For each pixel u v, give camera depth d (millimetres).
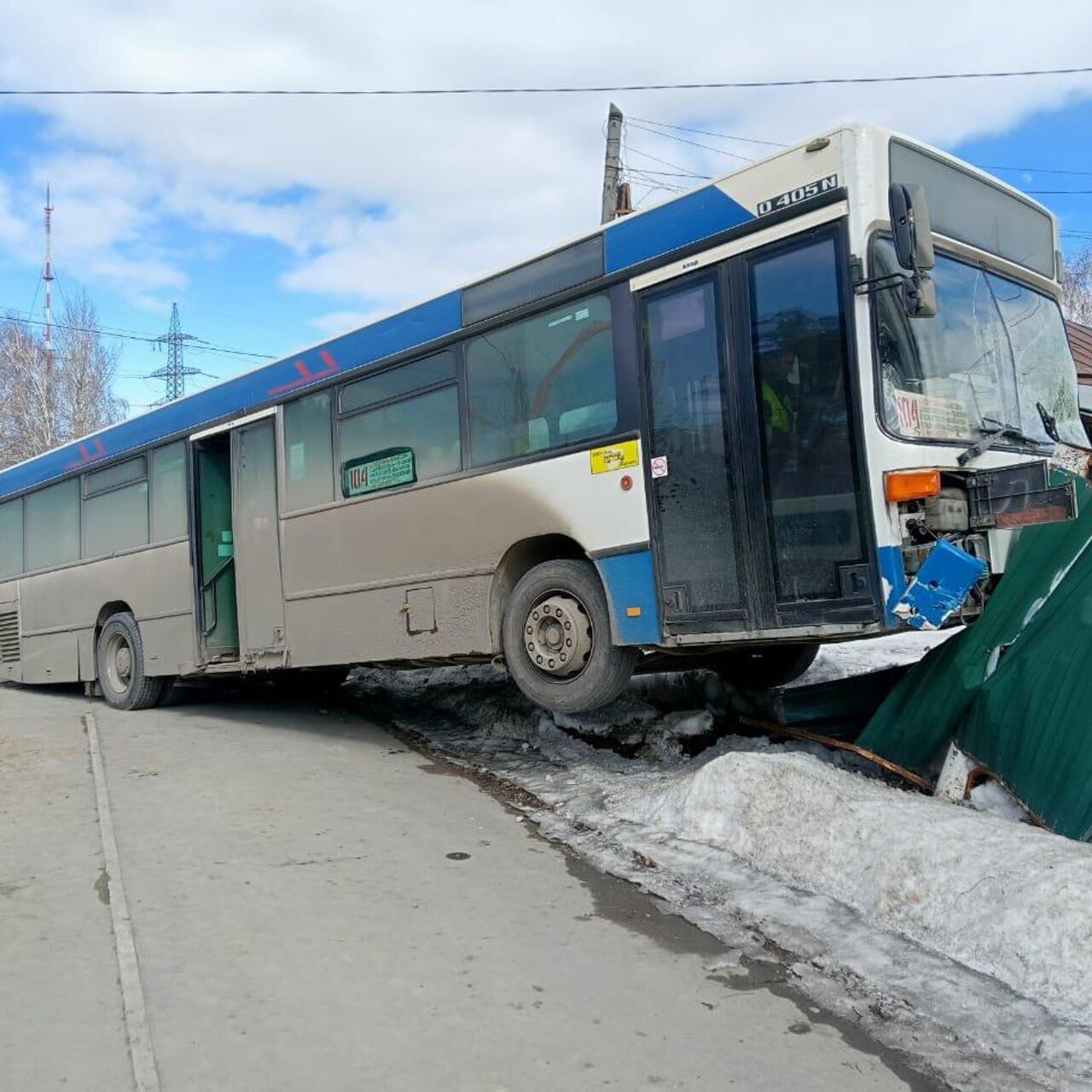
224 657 9422
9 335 38906
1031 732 4551
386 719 9070
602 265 6090
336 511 7883
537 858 4941
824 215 5066
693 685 7723
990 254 5828
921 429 5027
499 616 6680
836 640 5332
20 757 7430
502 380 6660
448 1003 3395
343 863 4863
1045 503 4723
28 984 3551
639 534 5797
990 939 3521
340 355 7934
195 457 9461
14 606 12508
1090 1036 3020
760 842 4660
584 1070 2971
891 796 4766
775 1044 3117
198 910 4242
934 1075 2934
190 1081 2912
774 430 5234
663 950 3832
